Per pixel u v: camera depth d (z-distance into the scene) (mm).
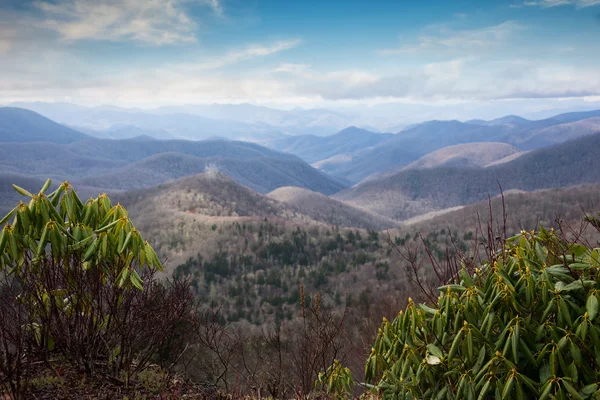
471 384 1981
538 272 2150
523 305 2129
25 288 2436
